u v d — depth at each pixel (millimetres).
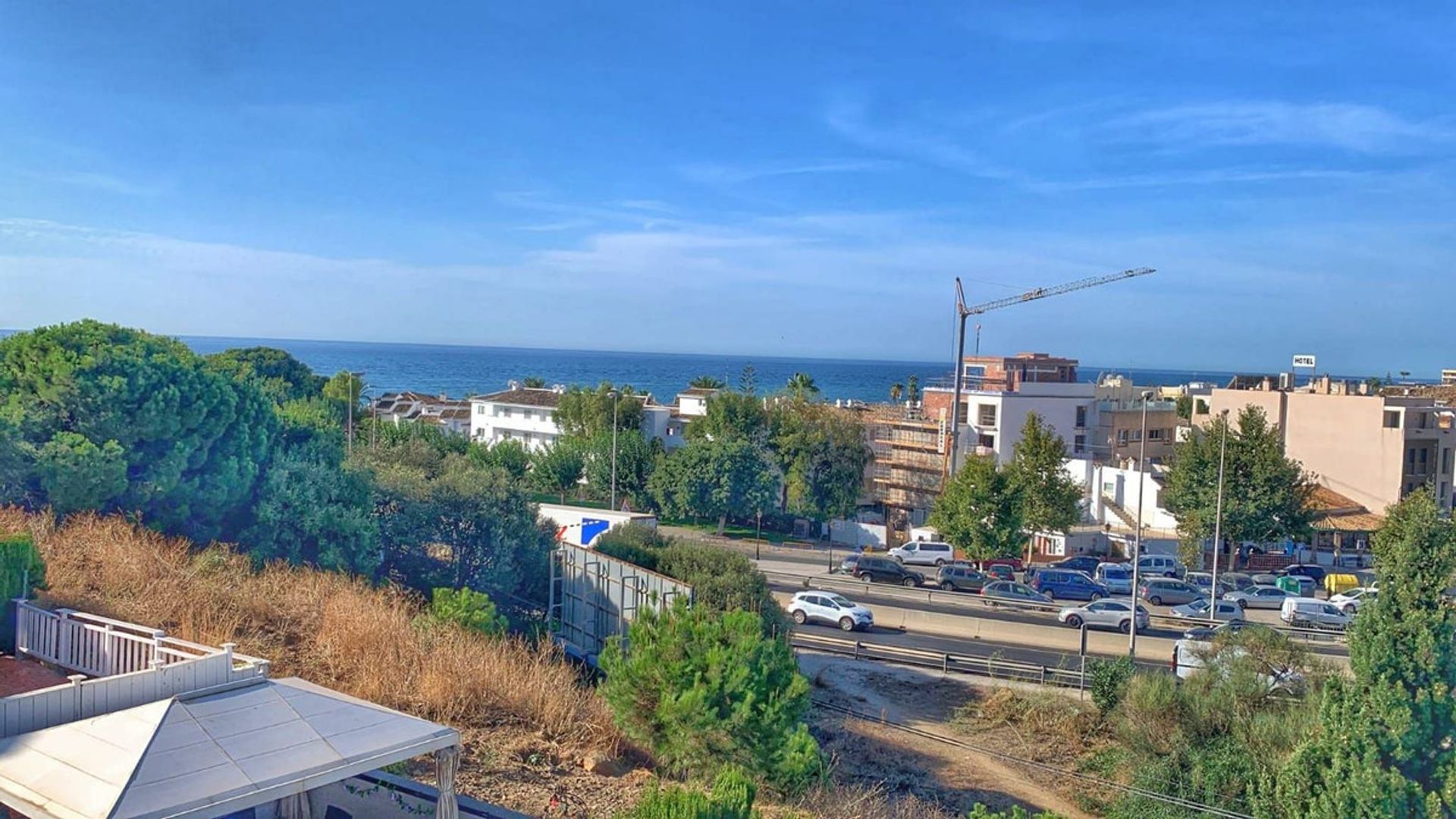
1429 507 17453
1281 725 25203
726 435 76062
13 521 21359
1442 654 16922
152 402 24844
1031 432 60750
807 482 72938
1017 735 29203
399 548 31938
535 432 95188
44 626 14812
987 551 55906
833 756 25016
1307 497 60938
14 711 9797
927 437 80500
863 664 34875
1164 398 108875
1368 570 62031
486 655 18594
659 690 17078
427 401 121062
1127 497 69938
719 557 32719
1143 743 26984
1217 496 52281
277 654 17578
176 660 13047
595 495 77062
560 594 31391
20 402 24672
